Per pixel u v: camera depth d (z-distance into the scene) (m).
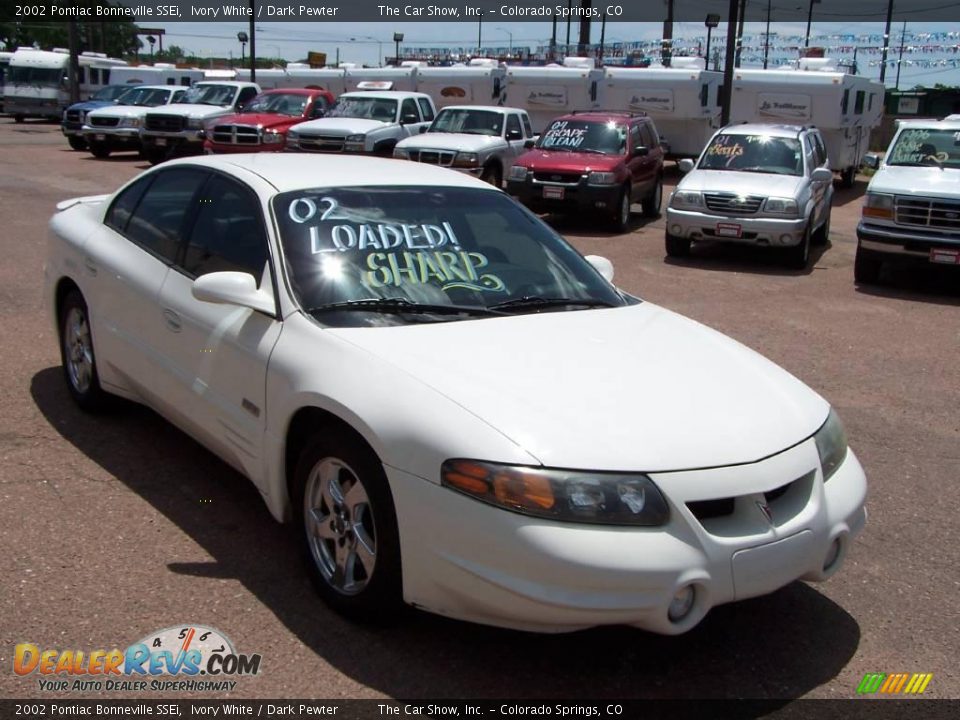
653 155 17.69
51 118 38.44
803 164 13.53
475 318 4.04
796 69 23.75
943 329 9.51
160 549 4.11
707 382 3.71
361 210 4.46
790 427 3.55
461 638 3.58
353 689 3.27
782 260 13.56
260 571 3.98
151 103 26.23
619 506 3.07
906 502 5.17
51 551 4.03
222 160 4.94
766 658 3.61
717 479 3.20
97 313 5.18
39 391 6.02
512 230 4.77
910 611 4.02
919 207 11.12
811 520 3.39
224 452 4.26
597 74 23.88
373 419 3.36
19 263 10.23
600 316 4.27
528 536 3.03
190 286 4.50
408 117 20.45
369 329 3.82
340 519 3.63
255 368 3.93
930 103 39.59
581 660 3.51
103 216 5.47
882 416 6.64
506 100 24.92
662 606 3.06
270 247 4.16
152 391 4.73
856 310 10.25
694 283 11.54
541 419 3.26
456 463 3.15
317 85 29.44
